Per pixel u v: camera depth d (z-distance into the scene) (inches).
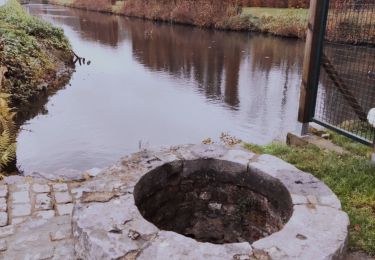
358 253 103.2
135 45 713.6
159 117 337.7
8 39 369.1
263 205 115.8
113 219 91.9
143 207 112.2
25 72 362.6
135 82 454.3
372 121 145.8
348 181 136.4
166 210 121.4
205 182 123.8
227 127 316.2
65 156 252.1
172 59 590.2
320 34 171.6
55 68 451.8
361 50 182.9
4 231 114.7
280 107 370.9
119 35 831.1
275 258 80.3
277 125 320.8
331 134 187.3
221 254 81.4
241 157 122.6
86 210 95.3
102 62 560.1
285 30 783.7
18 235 112.9
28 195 136.1
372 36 183.2
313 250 82.7
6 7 526.3
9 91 322.3
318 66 176.7
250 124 323.6
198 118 337.4
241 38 792.9
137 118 333.4
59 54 494.9
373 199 126.0
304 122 185.0
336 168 146.8
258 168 115.3
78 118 327.9
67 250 106.3
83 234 88.0
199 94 411.5
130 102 378.3
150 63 561.3
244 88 437.1
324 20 169.9
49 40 487.8
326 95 204.4
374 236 107.1
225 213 124.5
